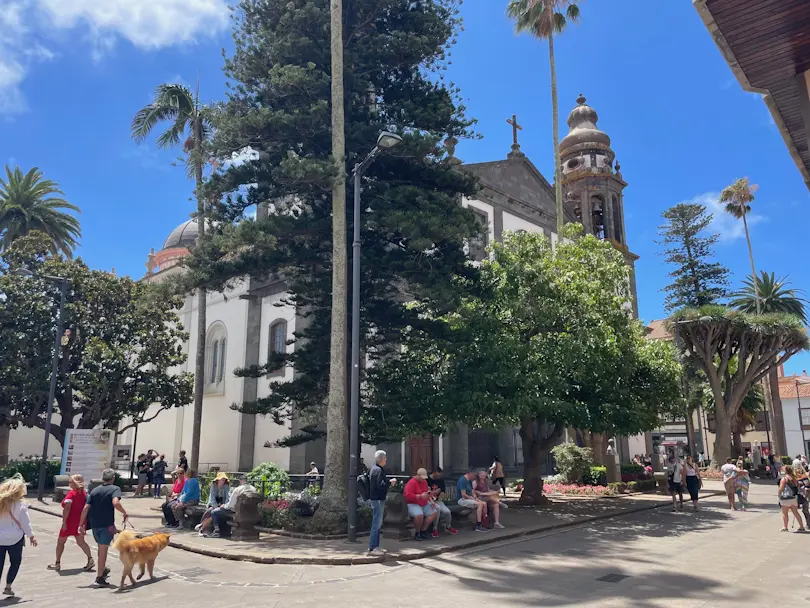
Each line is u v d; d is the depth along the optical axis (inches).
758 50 245.1
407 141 583.2
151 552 338.3
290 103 621.3
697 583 337.1
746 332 1273.4
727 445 1285.7
